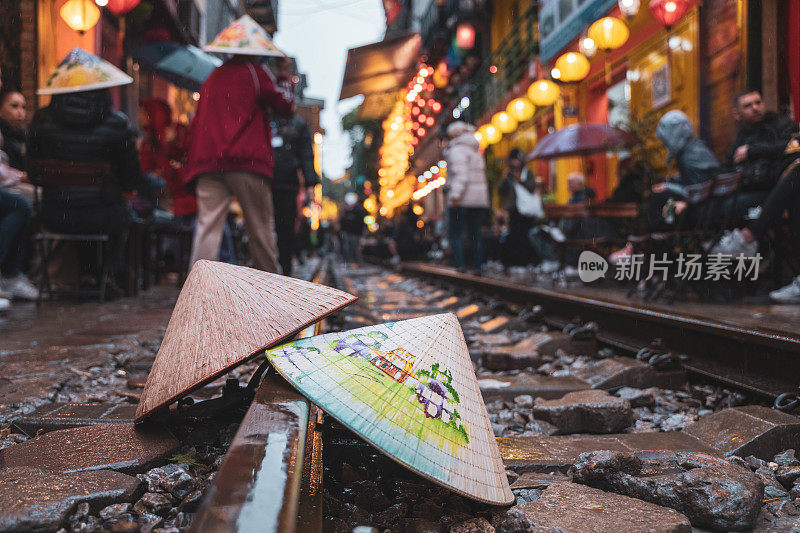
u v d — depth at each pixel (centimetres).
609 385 345
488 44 2438
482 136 1681
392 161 3612
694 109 1077
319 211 3872
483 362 426
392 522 168
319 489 161
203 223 585
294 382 180
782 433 234
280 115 603
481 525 163
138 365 388
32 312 683
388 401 176
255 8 1769
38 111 745
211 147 566
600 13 1281
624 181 1030
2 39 1155
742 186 687
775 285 736
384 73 1908
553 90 1344
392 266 1892
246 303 224
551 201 1552
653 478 185
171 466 186
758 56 900
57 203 750
